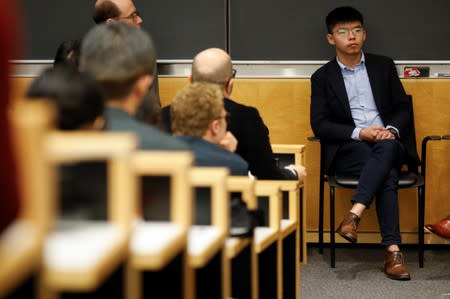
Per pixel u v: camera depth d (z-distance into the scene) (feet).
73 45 15.71
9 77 4.26
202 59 14.16
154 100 11.78
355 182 19.40
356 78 20.57
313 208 21.98
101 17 17.61
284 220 13.09
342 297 17.52
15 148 4.31
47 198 4.51
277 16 21.62
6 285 4.06
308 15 21.61
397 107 20.44
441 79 21.50
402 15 21.50
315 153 21.77
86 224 5.37
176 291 6.57
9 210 4.28
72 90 7.39
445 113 21.53
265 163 14.20
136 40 9.48
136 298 5.74
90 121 7.48
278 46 21.68
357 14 20.31
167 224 6.48
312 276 19.12
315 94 20.57
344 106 20.29
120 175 5.28
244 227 9.09
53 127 6.46
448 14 21.48
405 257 21.01
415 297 17.57
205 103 11.20
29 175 4.45
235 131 14.10
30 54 21.71
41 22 21.66
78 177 5.29
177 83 21.72
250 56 21.74
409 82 21.57
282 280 12.94
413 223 21.85
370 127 19.74
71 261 4.81
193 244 7.21
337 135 19.92
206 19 21.66
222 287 7.91
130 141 5.30
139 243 5.89
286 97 21.72
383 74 20.56
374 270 19.74
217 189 7.82
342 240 22.03
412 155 19.97
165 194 6.54
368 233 21.91
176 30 21.72
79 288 4.75
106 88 9.39
